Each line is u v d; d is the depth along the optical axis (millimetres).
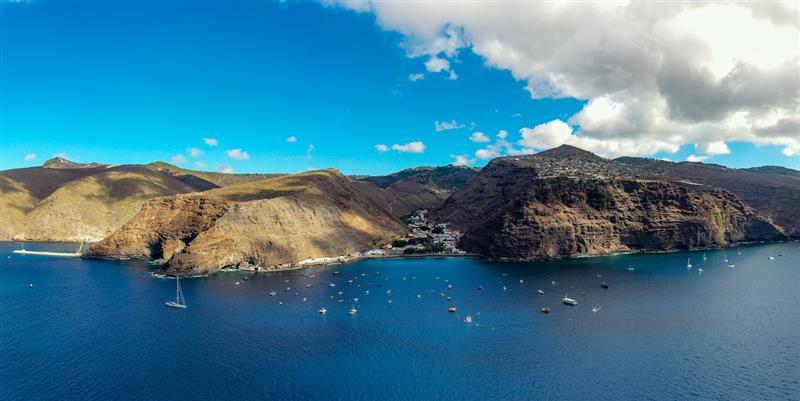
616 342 149250
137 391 116938
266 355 139000
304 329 161875
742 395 115438
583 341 150375
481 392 117438
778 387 119062
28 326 163750
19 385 119688
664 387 119500
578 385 120750
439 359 136500
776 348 143625
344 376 125750
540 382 122438
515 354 140125
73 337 152875
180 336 154125
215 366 131250
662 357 137375
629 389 118625
